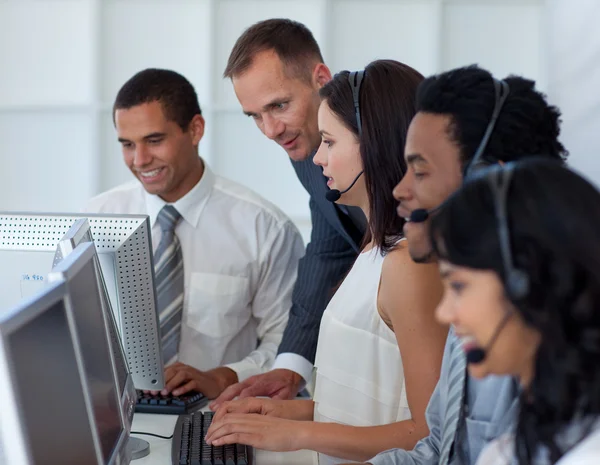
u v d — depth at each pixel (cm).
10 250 166
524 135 114
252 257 257
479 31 406
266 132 216
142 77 245
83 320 121
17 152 414
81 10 408
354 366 159
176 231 255
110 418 133
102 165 412
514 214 83
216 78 407
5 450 95
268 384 213
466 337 89
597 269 79
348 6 404
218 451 165
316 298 231
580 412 85
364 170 151
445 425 127
